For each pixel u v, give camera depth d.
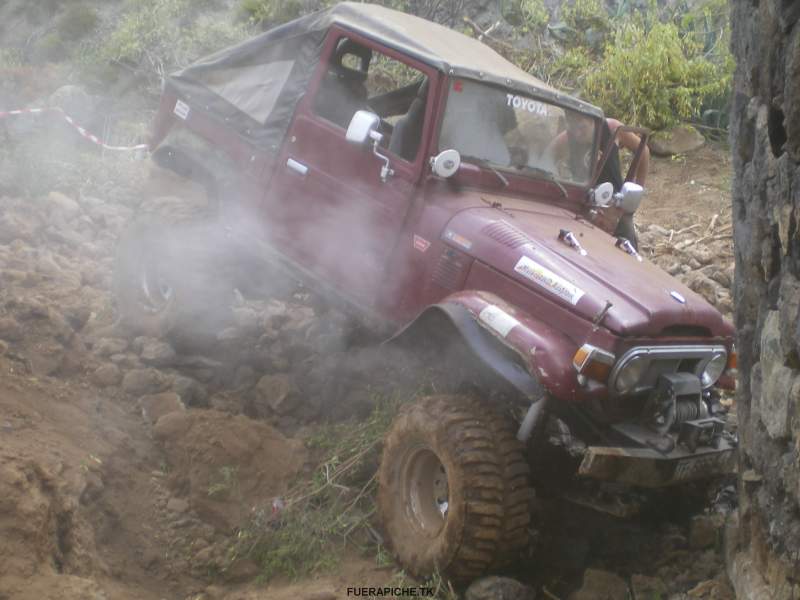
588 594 4.40
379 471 4.70
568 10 12.18
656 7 11.92
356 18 5.76
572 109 5.71
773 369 3.69
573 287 4.46
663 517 5.01
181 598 4.59
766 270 3.87
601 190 5.80
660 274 5.02
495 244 4.82
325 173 5.55
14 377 5.18
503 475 4.26
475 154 5.31
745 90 4.19
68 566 4.16
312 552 4.78
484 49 6.10
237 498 5.09
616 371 4.30
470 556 4.24
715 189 9.89
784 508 3.63
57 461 4.55
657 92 10.73
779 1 3.51
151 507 4.98
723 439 4.59
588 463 4.12
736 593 4.14
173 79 6.55
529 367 4.32
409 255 5.16
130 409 5.57
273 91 5.92
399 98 5.88
